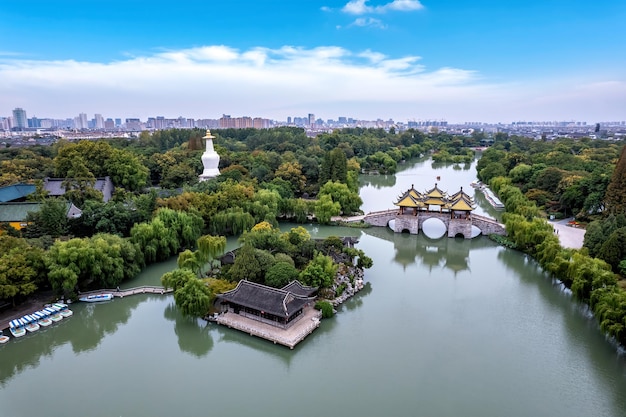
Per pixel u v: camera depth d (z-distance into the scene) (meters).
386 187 156.25
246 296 51.69
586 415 37.38
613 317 45.25
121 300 58.06
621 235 61.94
